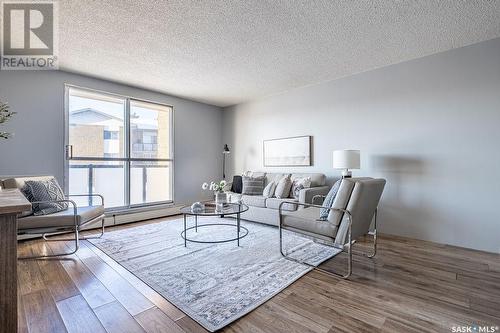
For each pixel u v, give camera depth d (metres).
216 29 2.39
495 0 1.98
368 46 2.77
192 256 2.49
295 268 2.21
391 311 1.57
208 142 5.33
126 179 4.13
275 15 2.17
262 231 3.42
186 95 4.68
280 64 3.25
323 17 2.21
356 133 3.59
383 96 3.34
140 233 3.31
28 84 3.12
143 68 3.35
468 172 2.74
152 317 1.51
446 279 2.00
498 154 2.57
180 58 3.04
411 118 3.11
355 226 2.13
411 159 3.12
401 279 2.01
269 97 4.73
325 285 1.92
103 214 3.11
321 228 2.18
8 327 0.96
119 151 4.09
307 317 1.51
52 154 3.30
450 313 1.54
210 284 1.92
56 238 3.07
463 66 2.76
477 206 2.69
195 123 5.09
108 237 3.12
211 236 3.18
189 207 3.08
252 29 2.40
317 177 3.78
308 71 3.50
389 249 2.72
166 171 4.72
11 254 0.97
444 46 2.77
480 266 2.25
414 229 3.11
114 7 2.03
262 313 1.56
